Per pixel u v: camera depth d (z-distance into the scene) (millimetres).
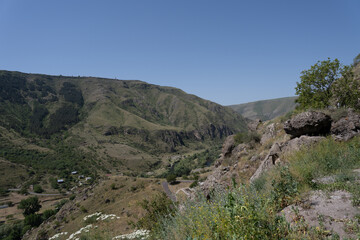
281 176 4723
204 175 87188
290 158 7984
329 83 13438
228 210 3104
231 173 16219
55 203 101562
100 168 185125
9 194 117938
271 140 15984
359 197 3838
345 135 8258
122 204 53156
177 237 4750
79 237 8555
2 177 136125
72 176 162500
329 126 9227
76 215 53000
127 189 64875
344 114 8867
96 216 10609
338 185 4652
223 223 3027
